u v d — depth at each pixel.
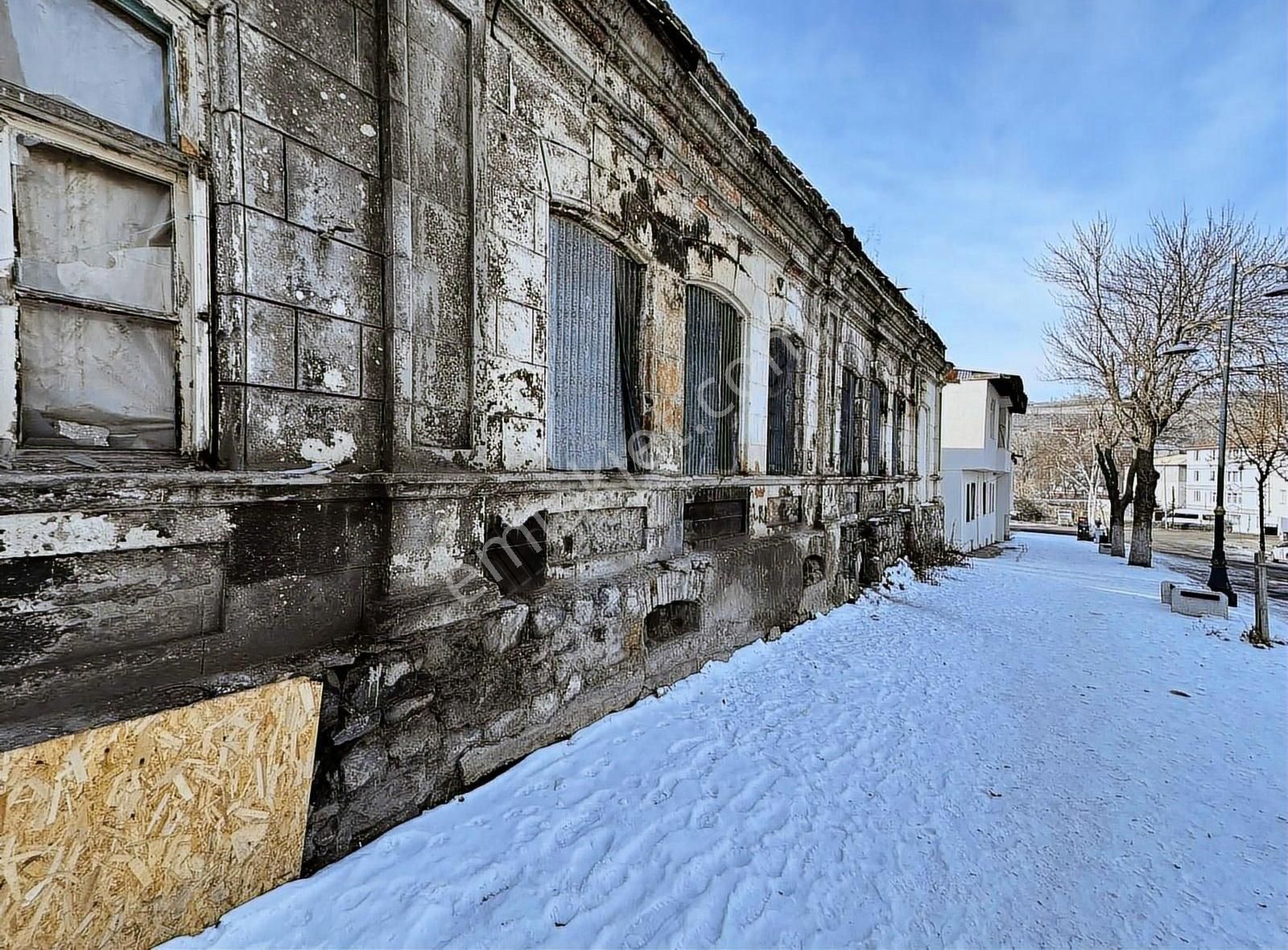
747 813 3.58
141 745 2.04
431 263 3.23
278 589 2.62
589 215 4.46
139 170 2.30
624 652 4.68
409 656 3.04
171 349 2.45
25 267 2.05
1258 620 9.02
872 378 11.67
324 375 2.80
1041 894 3.14
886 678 6.24
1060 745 4.99
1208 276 17.41
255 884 2.38
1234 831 3.80
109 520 2.11
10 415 2.02
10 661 1.91
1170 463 60.66
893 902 2.99
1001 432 26.36
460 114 3.38
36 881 1.81
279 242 2.61
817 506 8.78
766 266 7.18
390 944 2.34
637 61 4.66
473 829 3.08
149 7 2.26
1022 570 16.78
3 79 1.97
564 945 2.48
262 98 2.53
